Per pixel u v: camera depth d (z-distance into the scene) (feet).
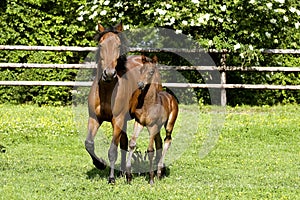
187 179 35.19
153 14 62.90
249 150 44.78
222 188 32.65
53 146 44.98
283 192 32.17
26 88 64.54
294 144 47.73
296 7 63.52
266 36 63.46
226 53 64.54
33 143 45.98
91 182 33.35
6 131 48.03
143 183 33.45
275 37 64.39
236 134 49.93
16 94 64.39
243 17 62.69
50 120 52.54
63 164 38.42
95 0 62.85
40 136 47.47
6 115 54.08
